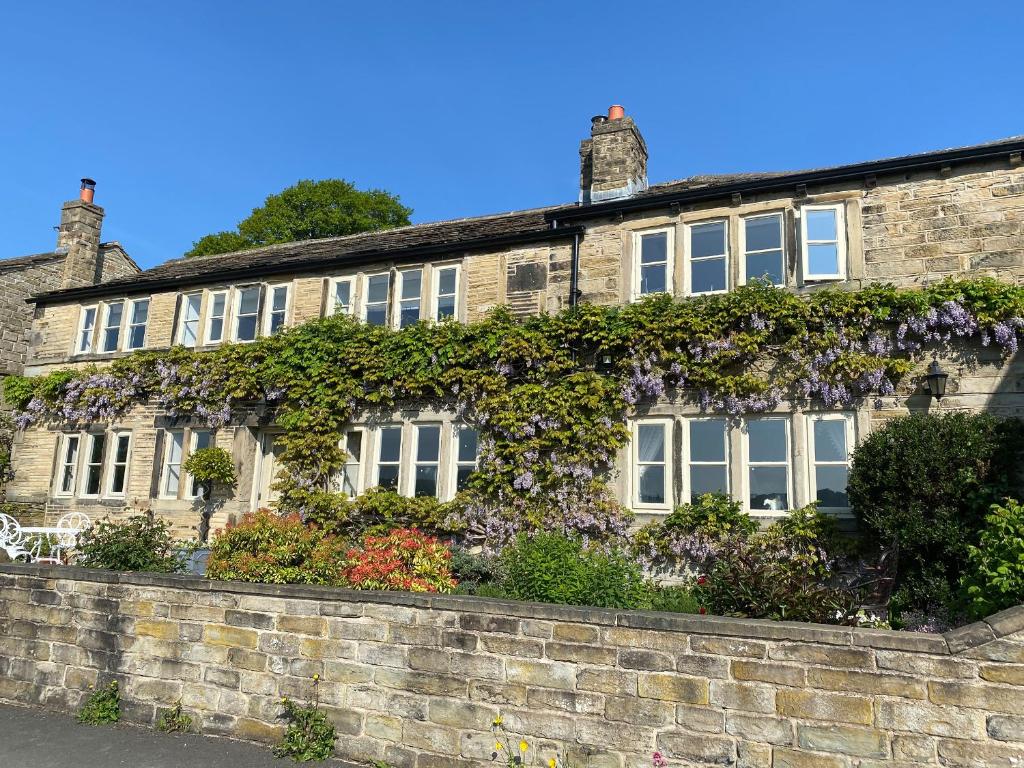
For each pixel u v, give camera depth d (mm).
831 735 4887
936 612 7523
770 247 11328
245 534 7750
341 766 6133
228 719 6809
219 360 14633
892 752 4727
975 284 9742
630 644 5527
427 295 13625
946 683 4684
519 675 5820
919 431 8664
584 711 5578
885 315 10039
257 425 14305
